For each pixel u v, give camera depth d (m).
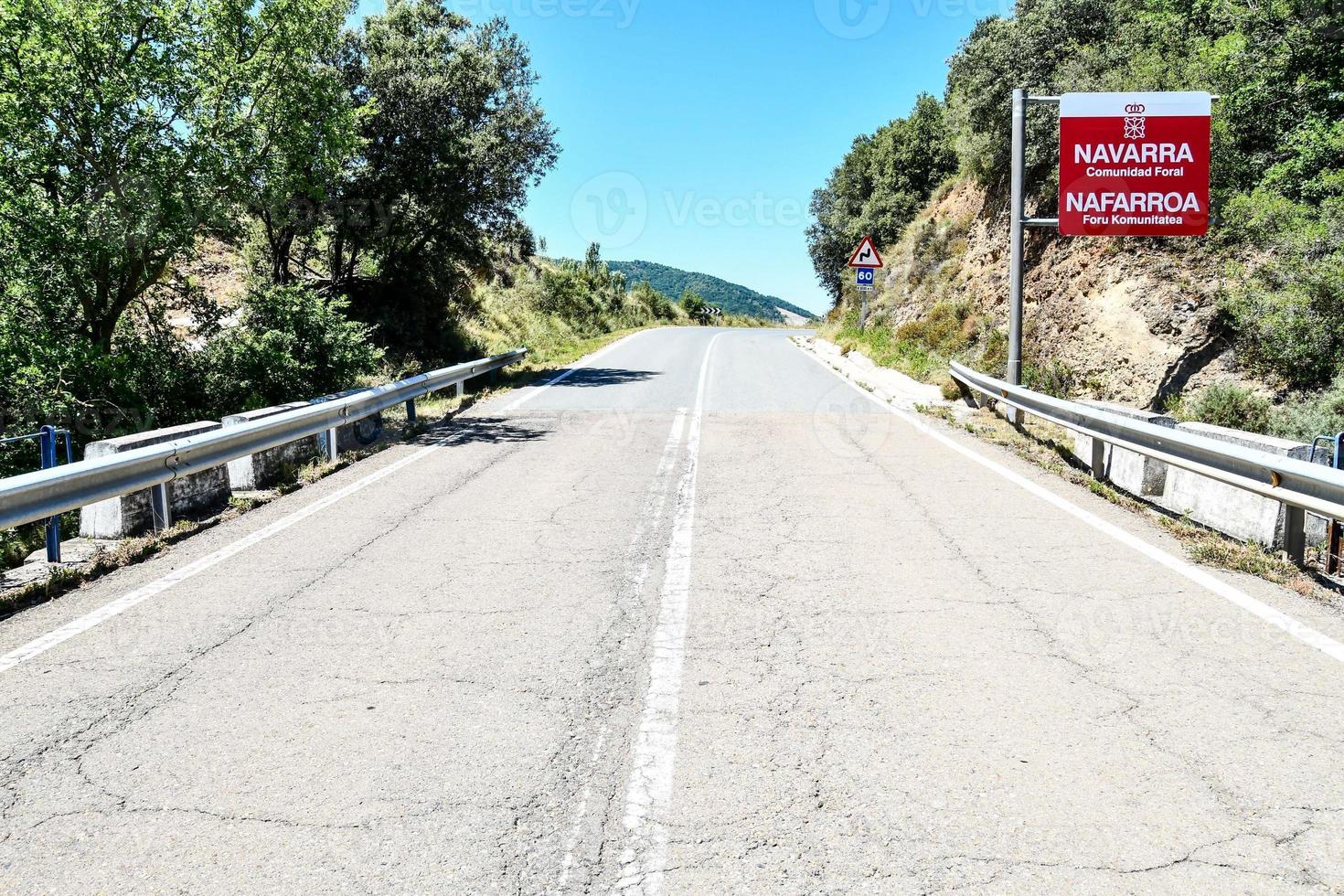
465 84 19.58
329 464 9.49
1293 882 2.63
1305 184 12.21
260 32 13.80
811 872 2.69
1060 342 14.57
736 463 9.54
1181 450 6.78
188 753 3.43
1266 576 5.51
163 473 6.74
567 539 6.53
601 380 18.41
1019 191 11.60
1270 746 3.44
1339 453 5.88
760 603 5.13
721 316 73.94
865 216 31.30
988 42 19.23
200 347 15.09
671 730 3.60
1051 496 7.90
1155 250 13.61
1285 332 10.97
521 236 22.91
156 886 2.64
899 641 4.54
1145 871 2.69
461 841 2.86
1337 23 12.59
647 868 2.72
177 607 5.12
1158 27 16.11
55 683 4.09
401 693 3.96
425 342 22.61
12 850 2.81
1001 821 2.95
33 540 7.28
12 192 11.67
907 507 7.50
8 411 11.77
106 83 12.23
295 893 2.60
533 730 3.61
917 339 19.58
